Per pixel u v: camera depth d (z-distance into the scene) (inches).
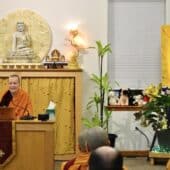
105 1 254.7
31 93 235.8
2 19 252.8
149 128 253.8
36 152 162.7
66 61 246.4
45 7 254.1
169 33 250.8
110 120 253.8
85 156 85.0
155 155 226.8
